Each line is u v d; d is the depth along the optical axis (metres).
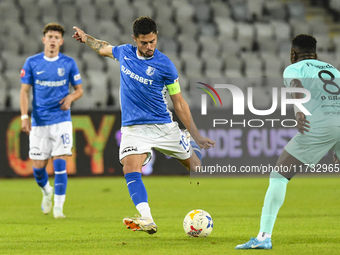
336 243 16.52
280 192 15.07
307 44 16.58
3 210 28.19
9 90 59.19
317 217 24.16
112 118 48.22
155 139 17.12
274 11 79.25
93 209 28.25
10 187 41.88
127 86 17.00
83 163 47.69
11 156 47.06
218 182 46.19
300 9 80.38
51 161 48.12
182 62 67.56
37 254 14.83
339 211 26.61
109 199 33.38
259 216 24.80
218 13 76.75
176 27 72.88
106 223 22.47
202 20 75.69
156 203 31.03
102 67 64.44
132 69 16.88
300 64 16.08
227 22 75.62
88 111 47.75
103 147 48.06
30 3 70.56
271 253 14.46
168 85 16.92
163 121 17.22
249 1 78.69
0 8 69.00
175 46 70.62
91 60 64.44
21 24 68.19
